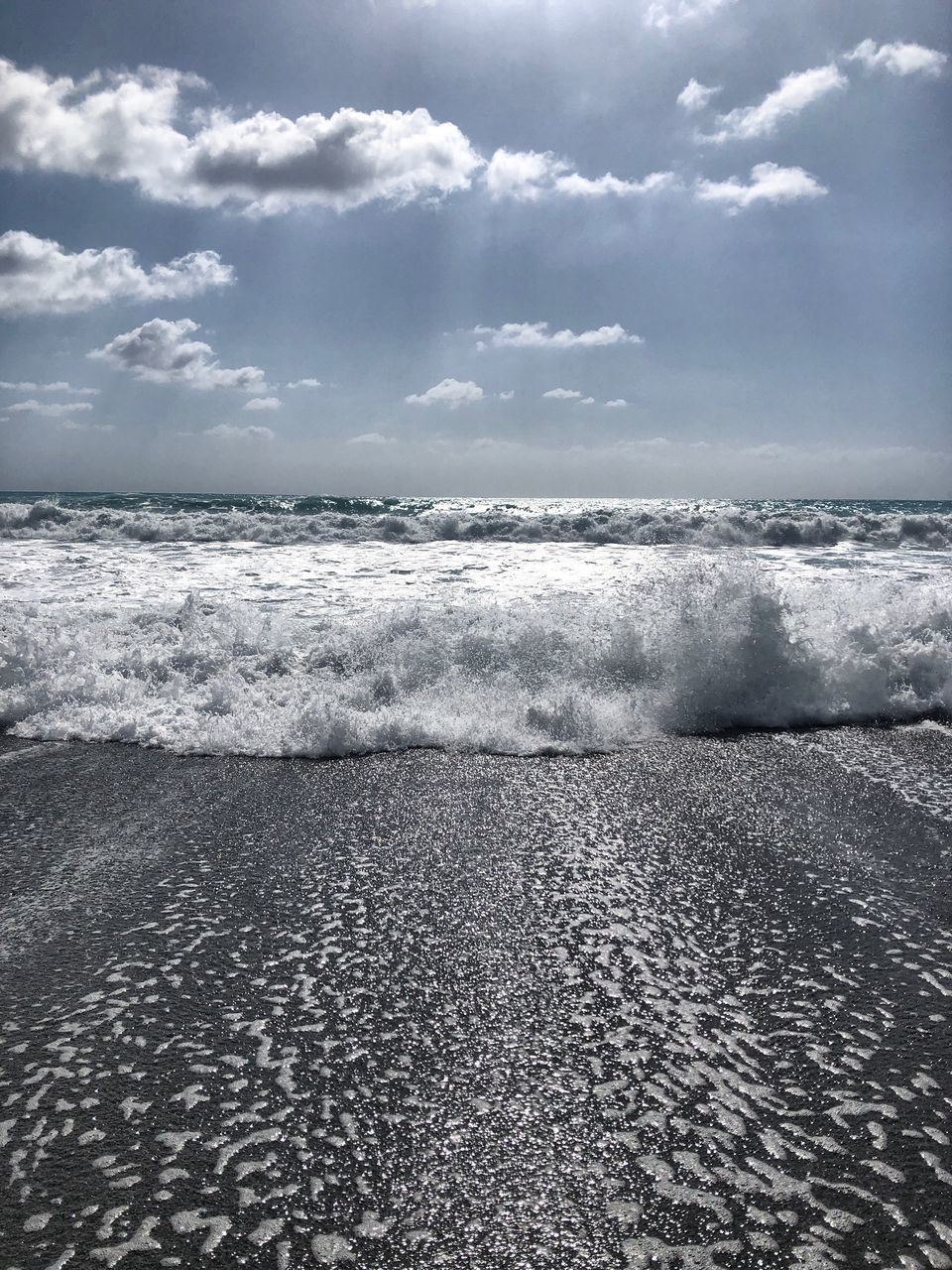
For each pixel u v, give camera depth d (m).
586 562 13.57
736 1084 2.19
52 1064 2.27
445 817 3.94
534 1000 2.54
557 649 6.21
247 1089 2.17
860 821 3.92
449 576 11.47
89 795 4.22
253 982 2.62
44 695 5.64
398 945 2.84
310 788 4.33
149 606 8.12
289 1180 1.89
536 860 3.47
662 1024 2.43
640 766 4.70
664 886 3.26
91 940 2.87
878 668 5.88
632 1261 1.69
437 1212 1.80
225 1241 1.73
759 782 4.45
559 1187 1.87
